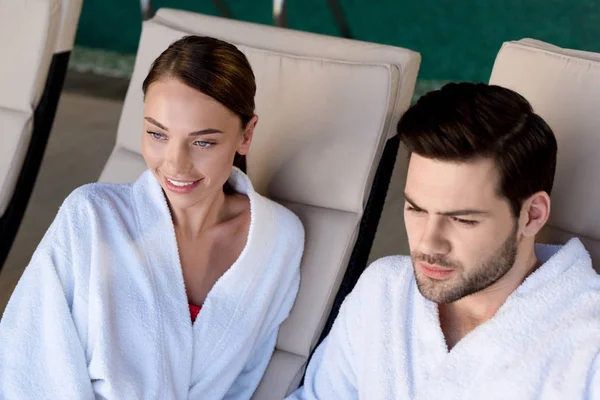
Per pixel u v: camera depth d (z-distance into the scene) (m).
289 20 5.07
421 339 1.25
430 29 4.89
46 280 1.39
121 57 4.45
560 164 1.40
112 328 1.40
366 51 1.71
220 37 1.83
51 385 1.37
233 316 1.51
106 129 3.33
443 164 1.07
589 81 1.39
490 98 1.07
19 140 1.96
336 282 1.63
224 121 1.36
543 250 1.27
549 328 1.14
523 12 4.80
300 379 1.60
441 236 1.11
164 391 1.43
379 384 1.28
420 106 1.10
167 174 1.38
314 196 1.67
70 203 1.44
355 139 1.63
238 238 1.56
